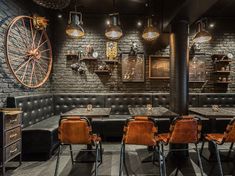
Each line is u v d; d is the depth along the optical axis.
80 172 3.18
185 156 3.82
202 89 5.91
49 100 5.18
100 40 5.82
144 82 5.88
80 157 3.83
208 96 5.72
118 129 4.88
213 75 5.93
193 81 5.87
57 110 5.48
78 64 5.76
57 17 5.75
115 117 5.11
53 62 5.75
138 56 5.80
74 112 3.73
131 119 2.79
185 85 3.88
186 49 3.91
